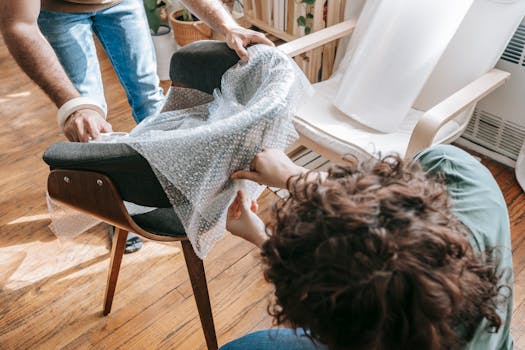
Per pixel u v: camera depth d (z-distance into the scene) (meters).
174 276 1.69
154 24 2.51
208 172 0.84
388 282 0.41
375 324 0.42
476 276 0.47
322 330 0.45
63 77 1.13
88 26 1.55
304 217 0.48
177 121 1.18
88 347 1.49
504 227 0.64
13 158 2.19
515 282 1.62
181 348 1.48
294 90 0.96
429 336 0.43
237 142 0.84
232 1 2.62
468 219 0.61
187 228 0.93
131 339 1.51
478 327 0.52
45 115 2.44
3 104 2.52
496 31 1.62
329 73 2.28
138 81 1.71
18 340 1.51
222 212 0.92
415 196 0.47
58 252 1.77
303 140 1.75
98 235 1.83
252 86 1.10
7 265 1.73
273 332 0.62
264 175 0.86
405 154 1.54
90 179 0.92
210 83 1.20
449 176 0.68
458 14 1.56
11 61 2.87
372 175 0.50
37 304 1.60
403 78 1.64
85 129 1.00
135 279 1.68
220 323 1.54
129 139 0.91
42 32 1.46
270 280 0.50
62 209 1.14
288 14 2.19
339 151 1.66
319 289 0.43
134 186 0.92
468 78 1.71
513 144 2.00
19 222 1.88
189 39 2.47
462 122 1.74
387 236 0.43
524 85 1.85
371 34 1.73
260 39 1.13
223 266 1.70
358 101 1.71
